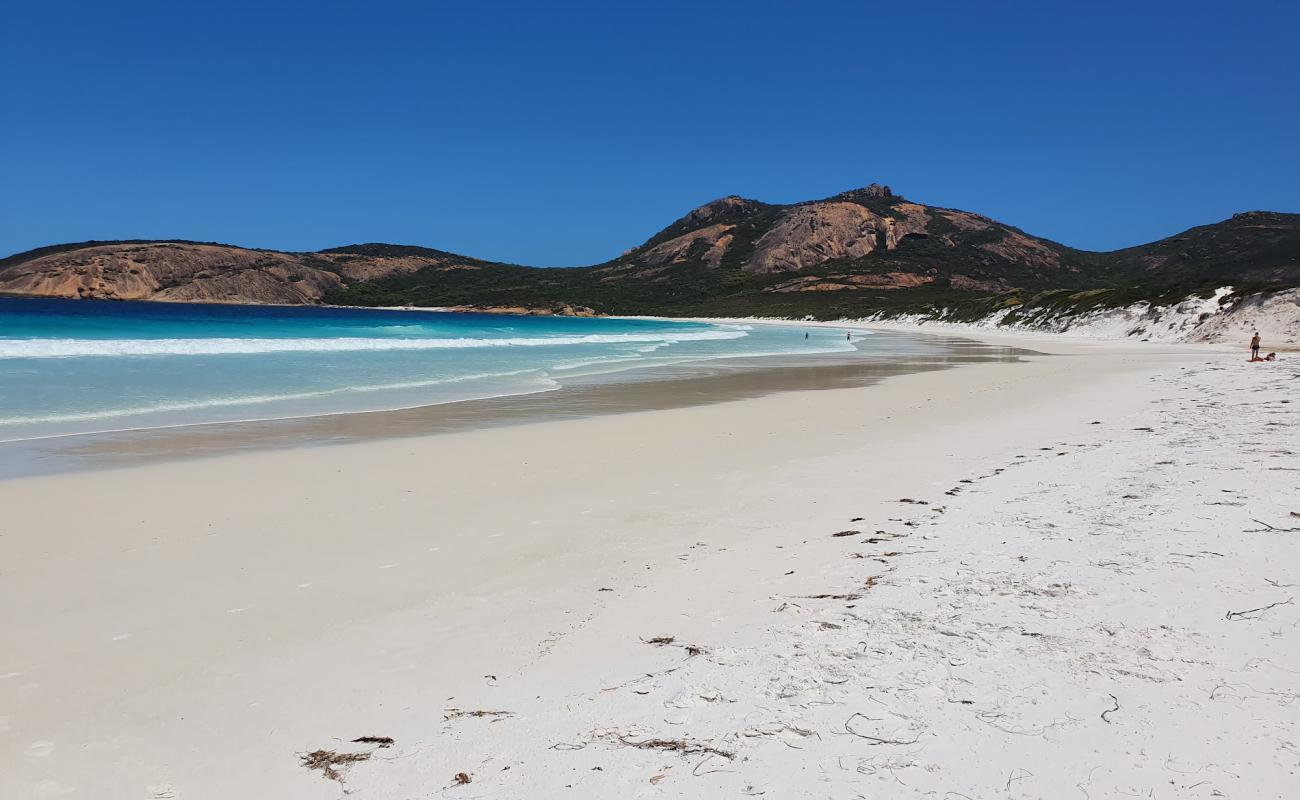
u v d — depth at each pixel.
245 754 3.42
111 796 3.12
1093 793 2.79
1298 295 43.84
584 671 4.13
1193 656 3.81
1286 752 2.96
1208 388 18.06
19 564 6.07
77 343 29.19
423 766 3.26
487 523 7.35
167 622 4.92
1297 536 5.62
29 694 3.98
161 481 9.14
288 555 6.35
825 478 9.16
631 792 2.98
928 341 57.47
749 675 3.93
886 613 4.66
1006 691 3.58
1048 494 7.66
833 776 3.00
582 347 43.09
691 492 8.60
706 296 170.62
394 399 17.77
